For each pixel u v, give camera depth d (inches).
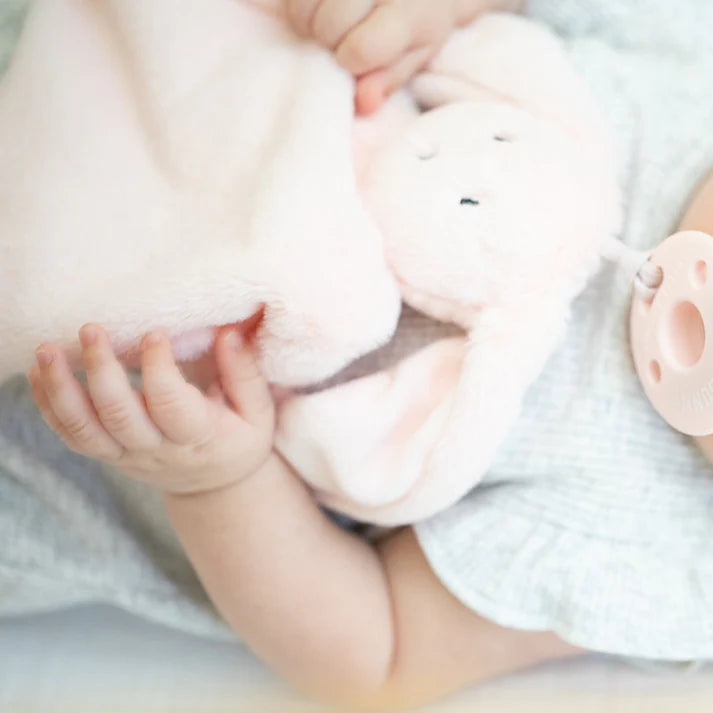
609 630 27.2
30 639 33.3
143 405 22.8
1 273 23.7
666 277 25.1
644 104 29.4
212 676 32.0
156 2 27.0
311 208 23.6
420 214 25.0
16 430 31.0
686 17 30.7
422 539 28.5
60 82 26.4
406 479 25.2
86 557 31.5
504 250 24.6
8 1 30.8
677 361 25.0
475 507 28.9
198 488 25.4
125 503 32.2
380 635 28.6
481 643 29.1
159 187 24.8
